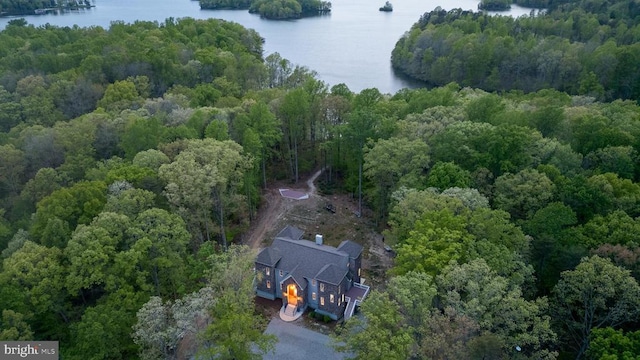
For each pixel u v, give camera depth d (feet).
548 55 497.05
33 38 510.58
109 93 367.25
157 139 262.26
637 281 159.74
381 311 143.43
